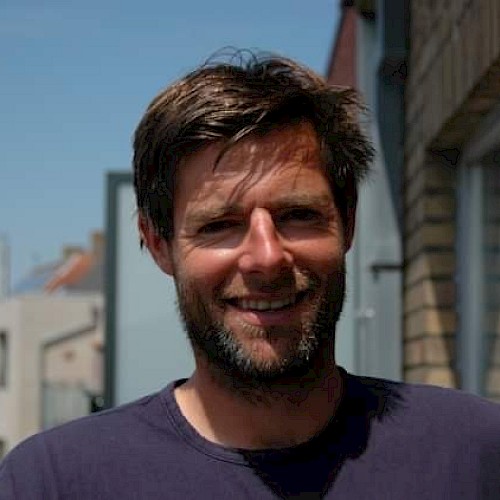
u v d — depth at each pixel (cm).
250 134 192
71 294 4444
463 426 202
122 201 570
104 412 204
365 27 545
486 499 198
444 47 413
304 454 195
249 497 192
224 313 195
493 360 421
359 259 521
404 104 496
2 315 4041
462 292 448
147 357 577
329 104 200
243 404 197
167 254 208
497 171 414
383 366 490
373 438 198
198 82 197
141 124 204
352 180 205
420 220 457
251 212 193
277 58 201
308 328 195
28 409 3897
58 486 195
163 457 195
